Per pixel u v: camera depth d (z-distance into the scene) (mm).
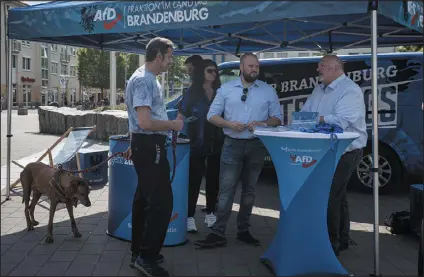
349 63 6832
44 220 5176
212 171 4984
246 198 4418
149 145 3465
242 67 4238
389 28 5676
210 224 5012
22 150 11367
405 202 6465
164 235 3600
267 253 3869
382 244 4602
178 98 7629
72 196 4277
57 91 47281
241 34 6652
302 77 7109
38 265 3820
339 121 3818
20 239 4492
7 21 5121
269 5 3664
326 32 6164
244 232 4496
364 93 6773
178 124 3480
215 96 4523
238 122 4164
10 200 6051
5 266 3783
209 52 7836
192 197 4852
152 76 3471
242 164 4332
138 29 4207
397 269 3910
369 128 6754
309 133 3314
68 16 4645
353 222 5438
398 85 6633
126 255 4090
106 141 12578
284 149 3428
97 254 4105
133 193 4367
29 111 36406
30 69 47875
